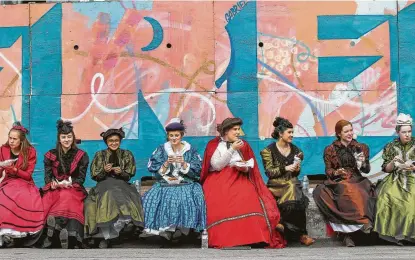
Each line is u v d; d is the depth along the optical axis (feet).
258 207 28.81
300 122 33.37
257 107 33.40
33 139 33.50
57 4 33.65
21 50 33.71
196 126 33.37
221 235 28.48
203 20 33.53
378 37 33.50
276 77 33.42
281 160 29.94
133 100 33.45
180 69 33.50
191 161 29.96
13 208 28.91
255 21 33.50
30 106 33.58
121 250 28.22
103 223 28.32
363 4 33.50
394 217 28.71
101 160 30.07
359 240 29.84
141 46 33.53
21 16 33.73
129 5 33.58
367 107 33.37
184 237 29.40
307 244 29.25
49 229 28.43
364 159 30.04
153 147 33.35
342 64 33.42
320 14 33.50
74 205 28.89
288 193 29.30
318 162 33.24
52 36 33.65
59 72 33.58
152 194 29.22
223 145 30.01
